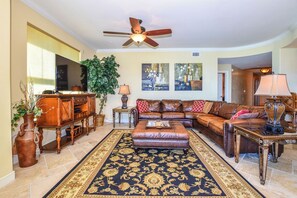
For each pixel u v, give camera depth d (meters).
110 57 5.52
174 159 2.73
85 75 4.52
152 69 5.96
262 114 2.93
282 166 2.49
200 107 5.27
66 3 2.93
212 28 4.01
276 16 3.39
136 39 3.33
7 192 1.82
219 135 3.25
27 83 2.92
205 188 1.91
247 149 2.78
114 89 6.04
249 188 1.91
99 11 3.20
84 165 2.49
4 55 1.98
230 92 7.36
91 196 1.76
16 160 2.60
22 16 2.78
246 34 4.43
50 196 1.76
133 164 2.53
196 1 2.83
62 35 3.95
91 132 4.49
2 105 1.96
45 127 2.90
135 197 1.75
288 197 1.76
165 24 3.76
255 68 8.55
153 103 5.44
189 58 5.90
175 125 3.50
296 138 1.99
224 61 6.54
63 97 3.04
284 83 2.17
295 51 4.53
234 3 2.90
